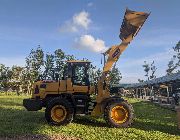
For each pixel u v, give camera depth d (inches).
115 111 466.9
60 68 523.5
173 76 1067.9
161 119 603.5
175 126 504.1
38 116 595.8
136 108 951.6
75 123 505.0
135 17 477.4
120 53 487.5
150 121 562.9
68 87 509.7
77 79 511.2
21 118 562.9
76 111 497.0
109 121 462.6
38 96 524.7
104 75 489.7
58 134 408.5
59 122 476.1
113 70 499.2
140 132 429.4
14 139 375.2
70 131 431.2
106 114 465.1
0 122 504.7
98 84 487.2
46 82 529.0
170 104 1089.4
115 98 474.9
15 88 2684.5
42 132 419.8
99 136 398.3
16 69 2655.0
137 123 529.7
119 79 2940.5
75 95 501.7
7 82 2635.3
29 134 404.5
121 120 465.4
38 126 466.3
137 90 2276.1
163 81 1090.1
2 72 2637.8
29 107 513.3
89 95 503.8
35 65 2748.5
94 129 451.8
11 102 1079.0
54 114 480.7
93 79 510.0
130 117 463.8
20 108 790.5
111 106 464.4
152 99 1472.7
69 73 512.7
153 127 487.5
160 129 469.1
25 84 2667.3
